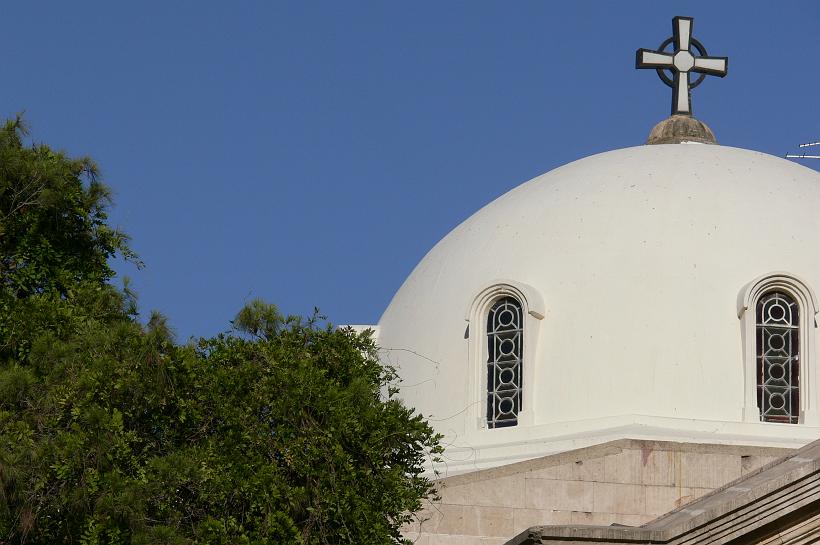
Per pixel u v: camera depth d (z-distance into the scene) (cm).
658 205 5275
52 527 3950
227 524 3891
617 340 5078
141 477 3900
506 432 5094
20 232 4456
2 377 4044
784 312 5091
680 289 5106
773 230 5203
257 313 4206
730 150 5612
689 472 4772
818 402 5003
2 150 4488
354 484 3972
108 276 4581
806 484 3133
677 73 5925
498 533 4762
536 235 5319
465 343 5253
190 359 4044
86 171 4569
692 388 5012
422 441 4122
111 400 4006
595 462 4784
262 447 3984
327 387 4022
